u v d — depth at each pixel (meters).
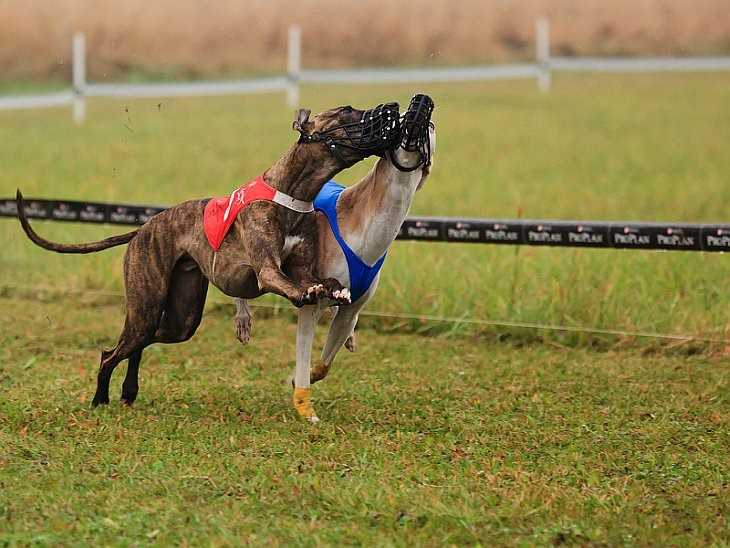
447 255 14.15
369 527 6.83
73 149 24.00
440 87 34.75
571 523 6.86
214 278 8.92
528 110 30.95
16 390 10.07
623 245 11.27
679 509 7.21
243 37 36.59
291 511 7.07
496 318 12.61
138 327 9.23
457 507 7.07
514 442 8.66
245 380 10.67
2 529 6.77
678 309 12.37
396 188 8.55
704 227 10.91
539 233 11.61
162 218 9.18
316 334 12.77
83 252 9.41
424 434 8.84
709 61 33.22
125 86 29.39
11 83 33.75
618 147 25.31
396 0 39.12
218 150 24.31
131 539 6.62
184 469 7.80
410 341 12.41
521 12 40.22
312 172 8.49
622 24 39.72
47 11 35.91
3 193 18.16
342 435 8.71
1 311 13.47
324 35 37.69
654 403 9.93
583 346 12.16
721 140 25.98
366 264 8.80
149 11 36.59
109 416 9.16
